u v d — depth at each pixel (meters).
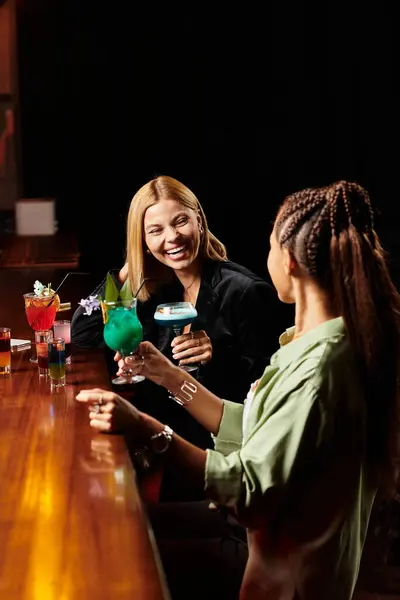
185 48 8.02
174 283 3.18
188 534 3.21
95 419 1.94
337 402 1.73
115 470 1.89
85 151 8.14
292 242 1.80
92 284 4.88
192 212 3.05
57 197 8.20
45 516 1.66
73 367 2.82
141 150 8.19
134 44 7.98
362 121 8.21
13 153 8.11
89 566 1.46
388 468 1.85
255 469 1.74
